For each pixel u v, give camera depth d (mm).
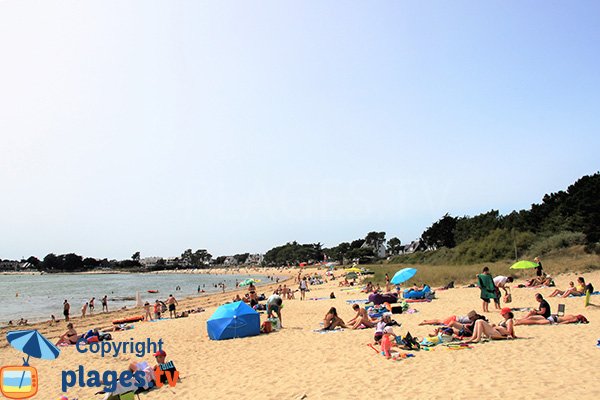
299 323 18219
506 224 59656
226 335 15656
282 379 9625
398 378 8648
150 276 175375
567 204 49656
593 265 30266
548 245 41594
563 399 6566
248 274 159250
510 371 8336
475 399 6938
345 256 126938
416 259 70938
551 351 9648
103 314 36969
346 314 20438
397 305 18906
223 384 9773
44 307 46875
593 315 14305
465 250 53625
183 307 39344
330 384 8789
